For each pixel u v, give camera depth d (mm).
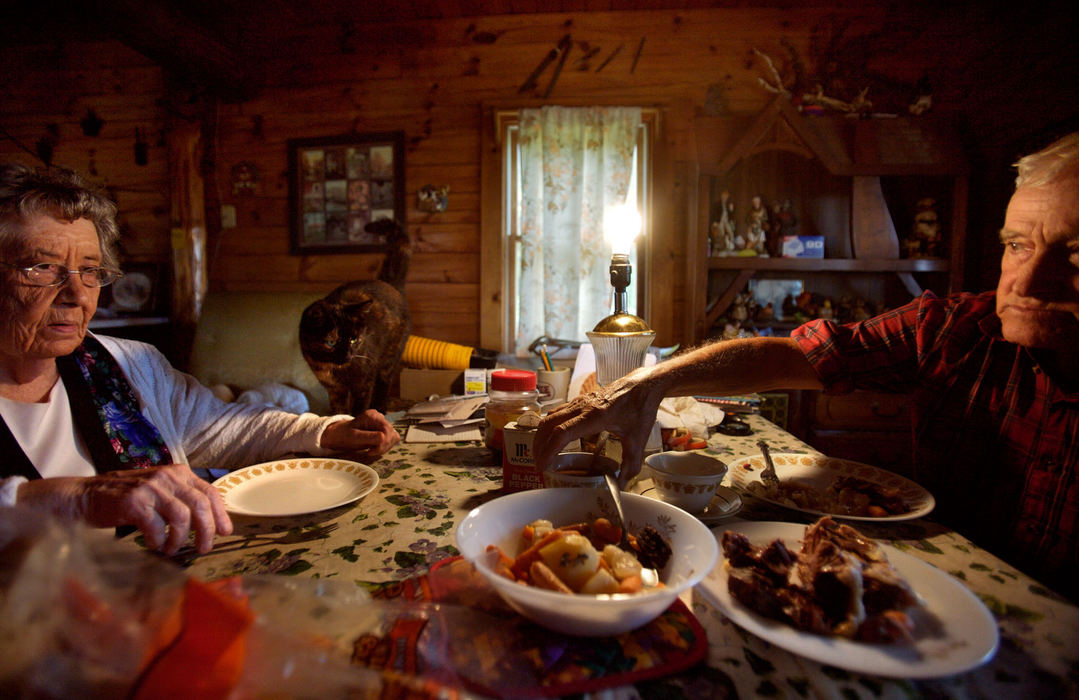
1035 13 2422
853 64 2742
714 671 463
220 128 3029
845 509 817
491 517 607
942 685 441
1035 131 2381
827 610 500
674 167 2795
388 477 978
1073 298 689
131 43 2338
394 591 579
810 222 2752
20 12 2875
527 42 2830
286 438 1119
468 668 451
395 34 2885
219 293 2463
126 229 3064
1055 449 805
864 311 2686
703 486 744
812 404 2518
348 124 2959
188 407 1178
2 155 3189
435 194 2910
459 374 2314
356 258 3006
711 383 880
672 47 2785
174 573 374
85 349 1062
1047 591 595
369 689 383
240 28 2896
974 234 2666
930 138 2586
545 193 2750
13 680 304
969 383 905
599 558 533
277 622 431
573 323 2803
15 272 836
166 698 323
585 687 436
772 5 2734
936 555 683
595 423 744
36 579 328
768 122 2551
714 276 2828
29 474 873
